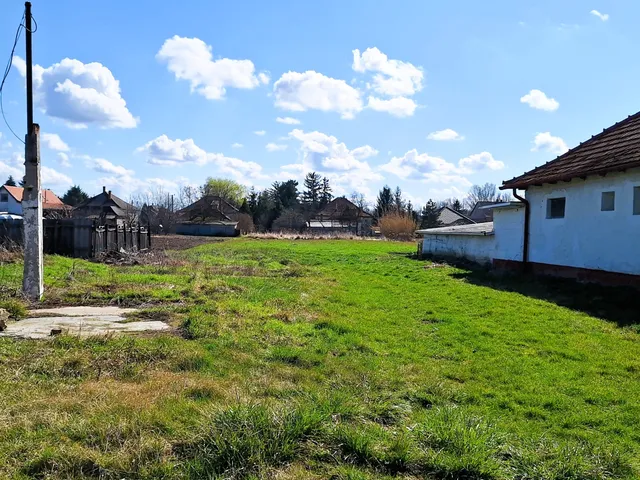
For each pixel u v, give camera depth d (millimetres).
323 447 3430
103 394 4160
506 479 3166
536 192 15266
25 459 3049
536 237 15289
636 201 11328
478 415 4297
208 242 41031
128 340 6215
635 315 8945
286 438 3365
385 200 75438
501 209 17422
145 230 25859
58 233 18859
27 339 6301
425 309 9852
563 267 13859
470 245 20469
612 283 11938
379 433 3725
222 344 6422
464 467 3207
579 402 4797
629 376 5656
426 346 6938
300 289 12578
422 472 3229
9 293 9523
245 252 28000
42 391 4273
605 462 3426
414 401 4691
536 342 7168
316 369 5598
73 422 3543
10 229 18531
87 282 12023
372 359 6102
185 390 4379
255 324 7812
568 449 3570
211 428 3406
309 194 102062
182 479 2912
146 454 3148
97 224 19562
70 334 6559
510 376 5562
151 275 14273
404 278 15602
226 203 81750
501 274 15617
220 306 9195
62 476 2906
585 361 6234
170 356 5609
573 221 13484
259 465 3088
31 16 9562
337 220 74438
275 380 5016
